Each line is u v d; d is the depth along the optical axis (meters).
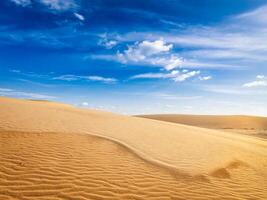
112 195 5.54
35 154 7.50
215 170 8.05
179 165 8.09
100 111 29.77
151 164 7.89
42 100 41.09
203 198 5.95
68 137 10.04
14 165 6.47
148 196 5.71
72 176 6.23
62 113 19.36
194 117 70.38
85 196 5.35
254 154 12.38
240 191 6.66
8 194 5.05
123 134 12.42
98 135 11.09
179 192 6.11
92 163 7.31
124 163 7.68
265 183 7.64
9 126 10.85
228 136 21.16
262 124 60.69
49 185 5.63
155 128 17.41
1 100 25.02
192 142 12.96
